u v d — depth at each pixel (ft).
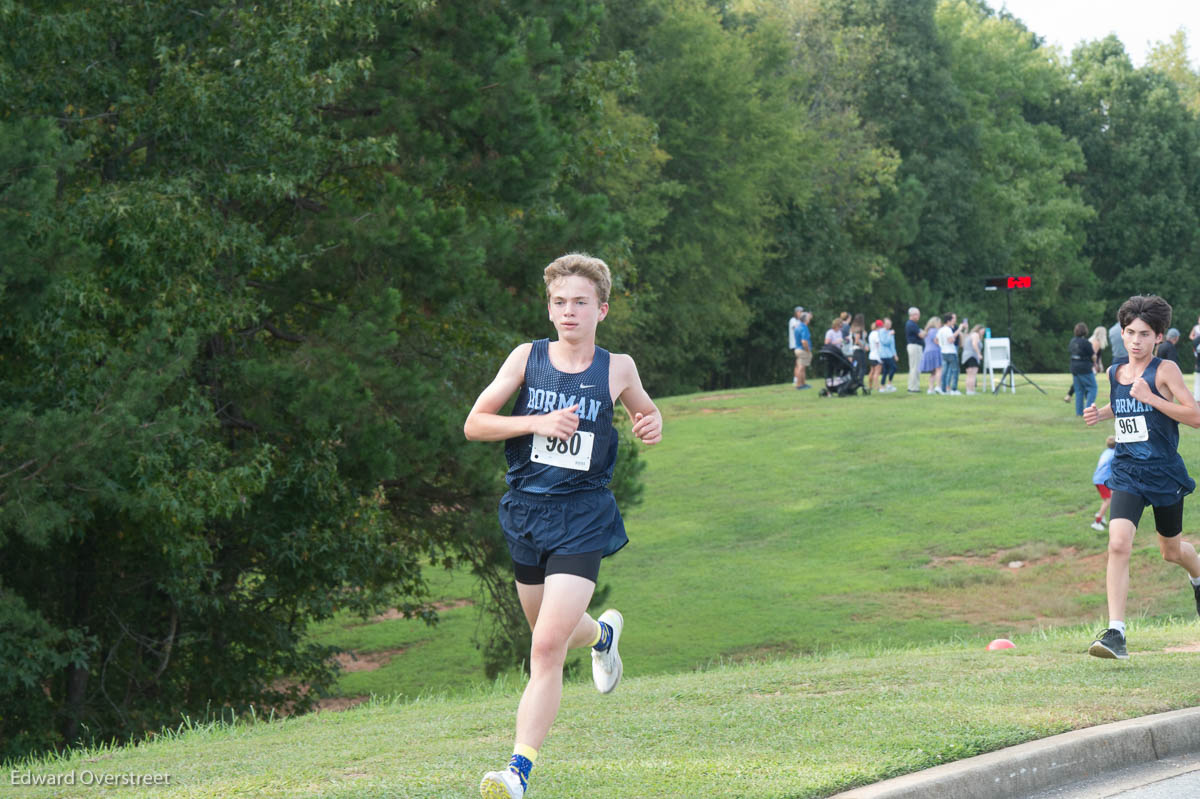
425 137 63.05
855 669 30.91
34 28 50.62
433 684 67.10
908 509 87.15
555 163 65.98
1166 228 294.66
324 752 23.67
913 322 128.88
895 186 240.53
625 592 77.87
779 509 91.91
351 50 62.54
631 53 73.92
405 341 64.13
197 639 61.82
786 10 246.06
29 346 46.93
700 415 129.39
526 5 69.77
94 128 54.54
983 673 28.89
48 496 45.88
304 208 64.49
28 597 56.75
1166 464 27.99
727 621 69.62
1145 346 27.76
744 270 216.95
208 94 53.52
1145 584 66.54
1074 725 22.67
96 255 47.16
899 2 253.44
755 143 202.39
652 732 23.29
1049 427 105.60
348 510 57.98
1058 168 283.59
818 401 129.49
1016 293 270.26
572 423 17.30
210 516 51.57
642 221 174.09
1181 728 22.93
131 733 54.70
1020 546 76.18
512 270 65.92
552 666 17.35
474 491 64.08
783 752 20.88
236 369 58.23
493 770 20.20
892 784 18.71
